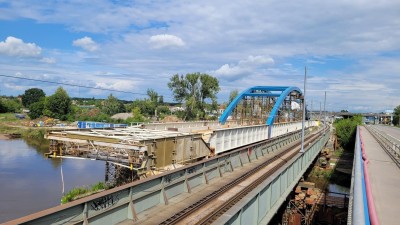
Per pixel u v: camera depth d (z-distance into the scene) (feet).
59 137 52.29
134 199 34.37
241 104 171.01
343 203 92.89
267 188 41.04
